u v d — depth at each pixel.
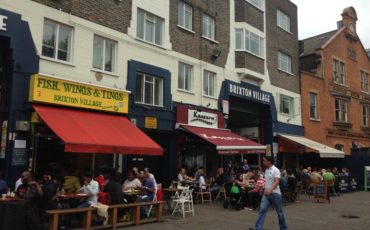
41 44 12.91
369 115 36.12
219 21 21.66
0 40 12.34
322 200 18.55
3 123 11.95
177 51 18.58
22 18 12.47
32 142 12.23
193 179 17.22
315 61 30.83
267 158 9.62
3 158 11.74
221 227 10.93
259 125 25.56
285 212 14.57
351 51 34.56
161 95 17.58
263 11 24.92
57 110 12.77
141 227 10.65
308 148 24.47
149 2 17.34
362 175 26.73
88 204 10.28
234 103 23.41
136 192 11.83
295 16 29.03
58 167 12.48
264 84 24.58
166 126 17.47
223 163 21.56
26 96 12.25
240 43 22.73
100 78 14.81
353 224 12.08
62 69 13.53
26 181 10.02
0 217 8.02
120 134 13.41
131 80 15.95
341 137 31.69
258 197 14.90
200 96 19.73
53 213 8.89
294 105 27.45
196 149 19.81
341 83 32.72
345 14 34.25
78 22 14.21
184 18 19.50
